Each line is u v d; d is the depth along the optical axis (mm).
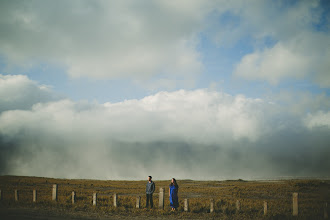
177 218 13430
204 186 52469
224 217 13836
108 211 15047
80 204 17328
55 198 18438
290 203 20344
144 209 15688
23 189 31406
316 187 38312
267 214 14383
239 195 29141
